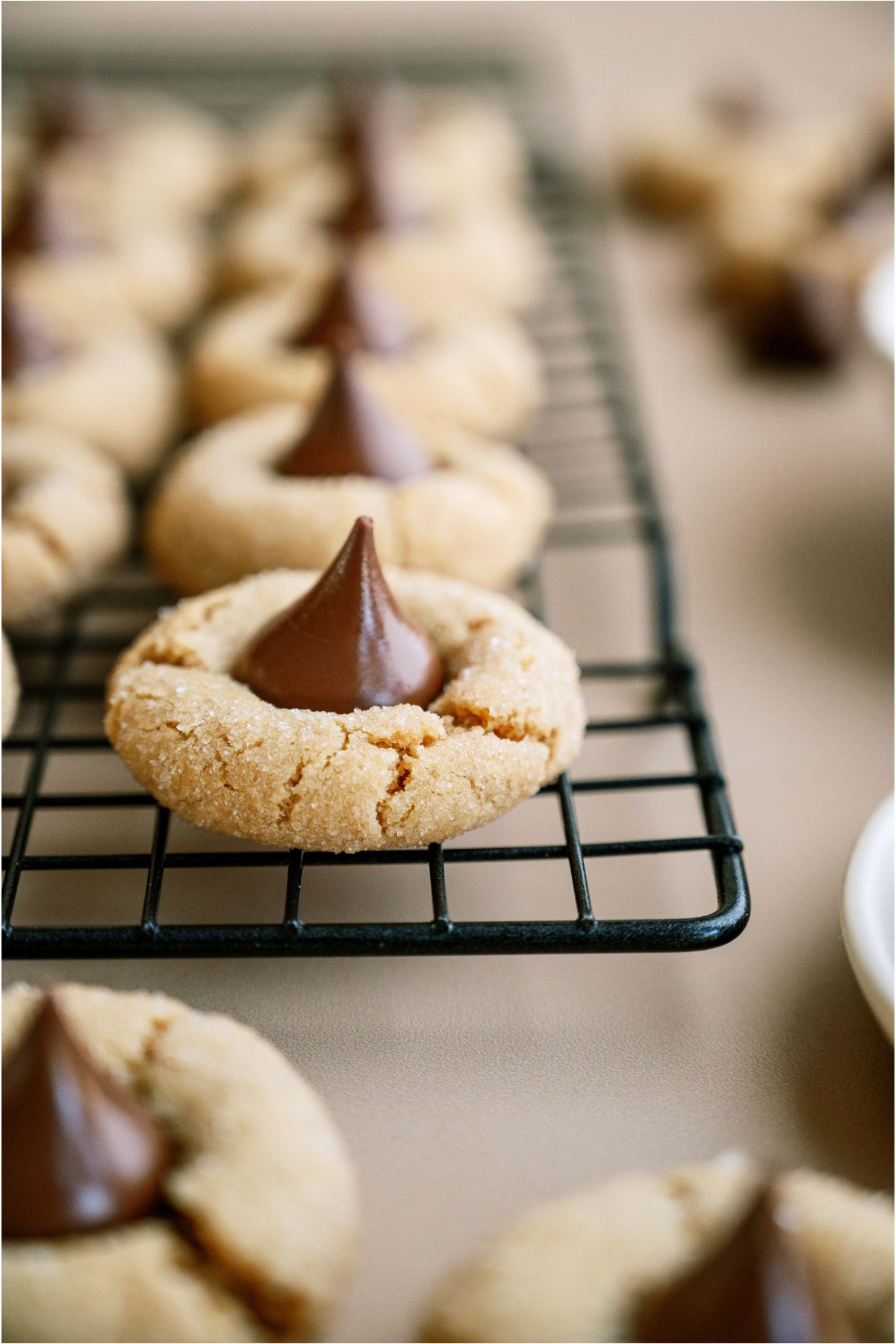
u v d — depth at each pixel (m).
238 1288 0.18
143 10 0.58
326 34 0.56
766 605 0.29
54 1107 0.18
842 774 0.25
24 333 0.30
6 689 0.24
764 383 0.35
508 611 0.24
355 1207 0.19
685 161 0.42
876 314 0.29
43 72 0.50
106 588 0.28
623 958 0.22
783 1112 0.21
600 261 0.39
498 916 0.23
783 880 0.24
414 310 0.33
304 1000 0.22
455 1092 0.21
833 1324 0.18
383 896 0.23
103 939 0.21
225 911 0.23
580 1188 0.20
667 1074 0.21
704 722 0.24
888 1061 0.21
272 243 0.35
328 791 0.21
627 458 0.30
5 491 0.27
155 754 0.22
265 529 0.26
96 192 0.38
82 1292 0.18
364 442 0.26
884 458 0.32
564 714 0.23
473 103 0.47
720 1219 0.18
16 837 0.22
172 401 0.31
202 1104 0.19
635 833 0.24
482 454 0.28
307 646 0.22
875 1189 0.20
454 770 0.22
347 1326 0.19
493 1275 0.18
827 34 0.56
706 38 0.56
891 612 0.28
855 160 0.38
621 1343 0.18
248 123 0.48
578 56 0.54
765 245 0.36
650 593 0.29
